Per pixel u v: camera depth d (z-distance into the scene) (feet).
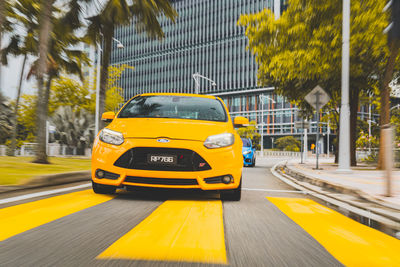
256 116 231.91
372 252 8.68
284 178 33.47
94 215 12.01
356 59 43.47
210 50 248.73
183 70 259.19
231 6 242.37
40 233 9.54
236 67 237.25
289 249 8.71
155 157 14.47
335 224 11.91
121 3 41.42
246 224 11.35
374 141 91.50
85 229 10.09
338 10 42.80
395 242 9.75
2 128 103.91
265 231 10.51
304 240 9.64
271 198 17.84
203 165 14.55
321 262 7.78
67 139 82.64
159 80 269.44
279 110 223.51
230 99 242.37
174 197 16.37
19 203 14.11
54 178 21.25
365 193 19.16
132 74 282.77
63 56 50.42
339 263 7.75
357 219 12.98
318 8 43.80
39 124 37.35
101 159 14.99
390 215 13.94
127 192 17.46
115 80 93.97
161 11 43.73
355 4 41.50
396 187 23.00
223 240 9.27
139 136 14.90
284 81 52.29
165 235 9.60
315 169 44.24
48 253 7.83
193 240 9.16
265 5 229.04
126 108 18.92
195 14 257.34
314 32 44.06
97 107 75.72
